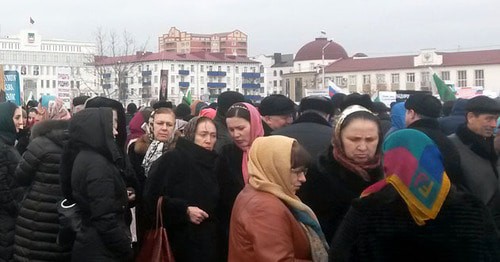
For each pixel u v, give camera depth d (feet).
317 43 329.11
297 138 16.58
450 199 9.50
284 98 20.13
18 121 22.24
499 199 16.48
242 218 11.68
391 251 9.56
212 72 306.35
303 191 13.69
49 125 18.16
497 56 258.98
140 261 16.78
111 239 15.57
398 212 9.53
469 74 261.65
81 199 15.72
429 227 9.43
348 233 9.96
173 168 16.78
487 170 16.87
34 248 17.75
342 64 293.84
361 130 12.54
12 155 21.62
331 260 10.25
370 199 9.71
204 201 16.74
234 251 11.93
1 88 44.01
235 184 16.63
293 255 11.50
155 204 16.70
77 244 15.80
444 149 14.23
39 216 17.76
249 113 16.74
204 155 17.07
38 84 350.02
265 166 11.97
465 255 9.42
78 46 361.71
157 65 284.61
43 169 17.85
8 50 344.90
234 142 17.28
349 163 12.97
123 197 16.25
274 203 11.62
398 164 9.54
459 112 23.65
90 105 17.67
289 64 373.81
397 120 21.42
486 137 17.22
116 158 15.98
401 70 274.57
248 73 319.06
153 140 20.98
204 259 16.63
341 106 23.81
